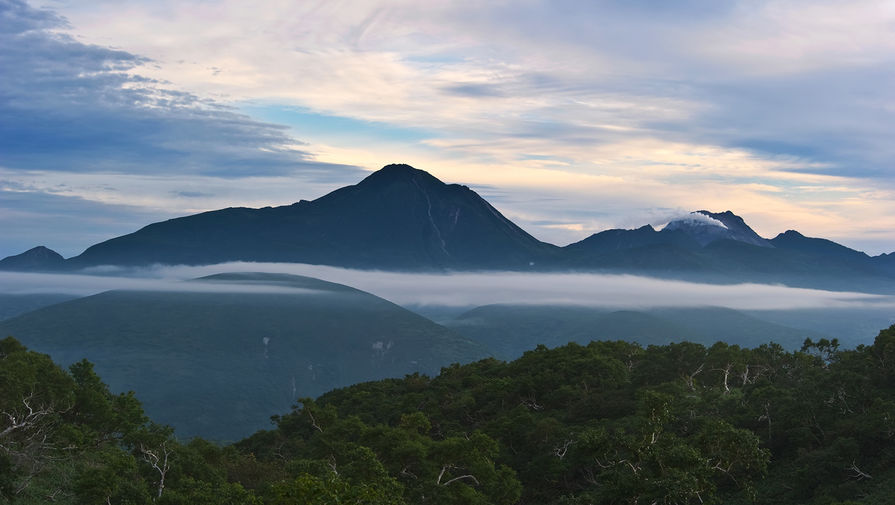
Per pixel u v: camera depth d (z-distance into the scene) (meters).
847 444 76.00
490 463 75.25
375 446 85.69
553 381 127.62
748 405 95.31
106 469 64.88
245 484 82.00
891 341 96.62
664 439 64.56
